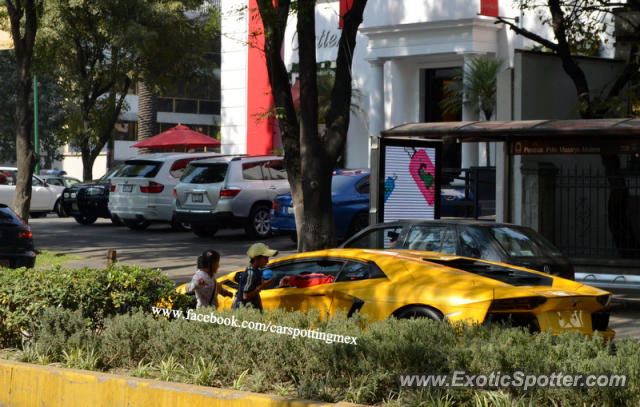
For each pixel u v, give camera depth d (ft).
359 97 135.64
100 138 146.00
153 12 135.13
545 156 64.69
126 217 95.20
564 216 65.31
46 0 130.31
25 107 75.20
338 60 49.26
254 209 84.94
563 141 56.80
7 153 230.68
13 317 31.58
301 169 48.62
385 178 58.34
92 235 93.04
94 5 130.41
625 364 21.85
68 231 97.96
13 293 31.86
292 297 34.22
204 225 85.30
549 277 33.60
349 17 49.42
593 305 31.17
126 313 31.22
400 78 131.34
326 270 35.01
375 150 58.03
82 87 140.05
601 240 65.41
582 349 23.84
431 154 60.08
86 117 143.23
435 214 60.39
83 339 29.45
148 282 32.86
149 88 146.00
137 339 28.76
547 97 65.46
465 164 122.31
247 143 150.41
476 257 40.88
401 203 59.06
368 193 73.97
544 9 112.47
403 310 31.09
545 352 23.65
